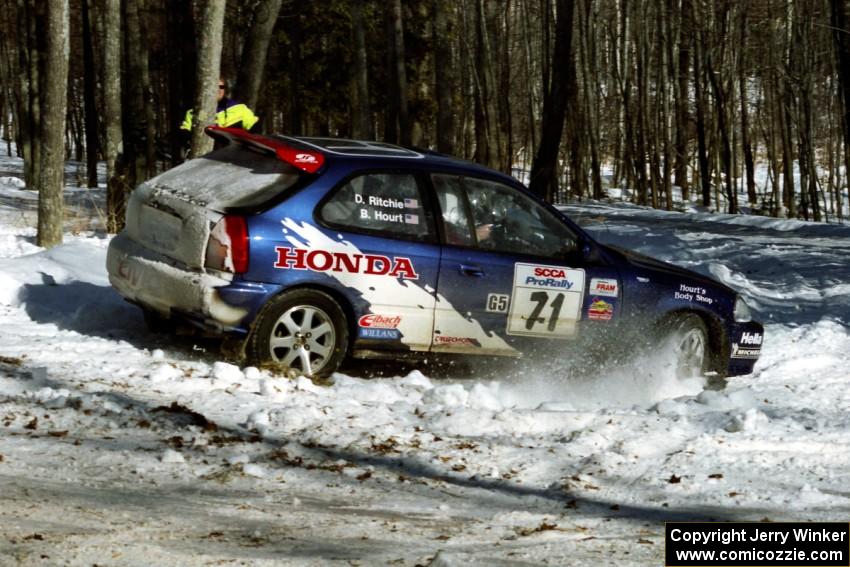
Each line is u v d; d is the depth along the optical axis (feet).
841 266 69.77
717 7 206.90
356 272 31.22
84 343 33.42
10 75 213.25
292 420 25.38
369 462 23.02
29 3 120.57
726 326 36.91
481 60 151.53
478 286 32.83
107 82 67.87
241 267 29.84
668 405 30.12
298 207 30.68
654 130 201.46
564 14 99.86
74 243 50.60
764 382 38.09
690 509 20.95
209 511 18.48
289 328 30.66
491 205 33.68
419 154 33.58
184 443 23.16
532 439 26.05
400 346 32.24
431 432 25.93
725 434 26.73
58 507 17.76
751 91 278.87
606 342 34.91
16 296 39.63
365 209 31.63
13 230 63.67
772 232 101.91
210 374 29.50
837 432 27.96
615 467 23.62
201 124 52.47
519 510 20.33
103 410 24.91
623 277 35.12
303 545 16.79
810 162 187.42
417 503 20.42
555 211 34.58
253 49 65.87
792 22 190.80
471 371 34.01
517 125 271.08
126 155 92.43
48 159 54.95
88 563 14.94
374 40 173.37
